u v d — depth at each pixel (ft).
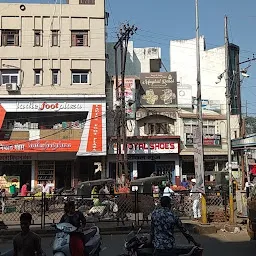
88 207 56.95
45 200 53.47
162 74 121.60
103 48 112.37
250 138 61.46
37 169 107.86
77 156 107.76
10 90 107.14
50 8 112.16
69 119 109.70
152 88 120.88
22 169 107.96
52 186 102.63
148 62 138.92
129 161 114.52
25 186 85.71
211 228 46.85
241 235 45.16
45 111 107.96
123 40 106.01
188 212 59.31
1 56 109.70
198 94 52.21
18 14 111.14
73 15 112.37
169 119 119.03
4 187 105.91
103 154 107.34
